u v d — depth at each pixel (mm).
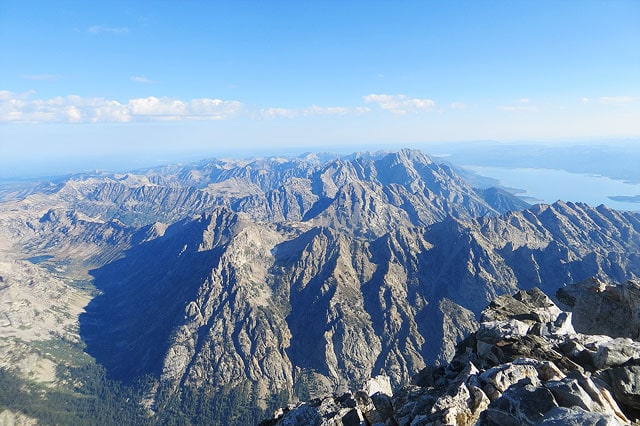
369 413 31000
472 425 23875
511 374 26156
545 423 18641
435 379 37656
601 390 23094
